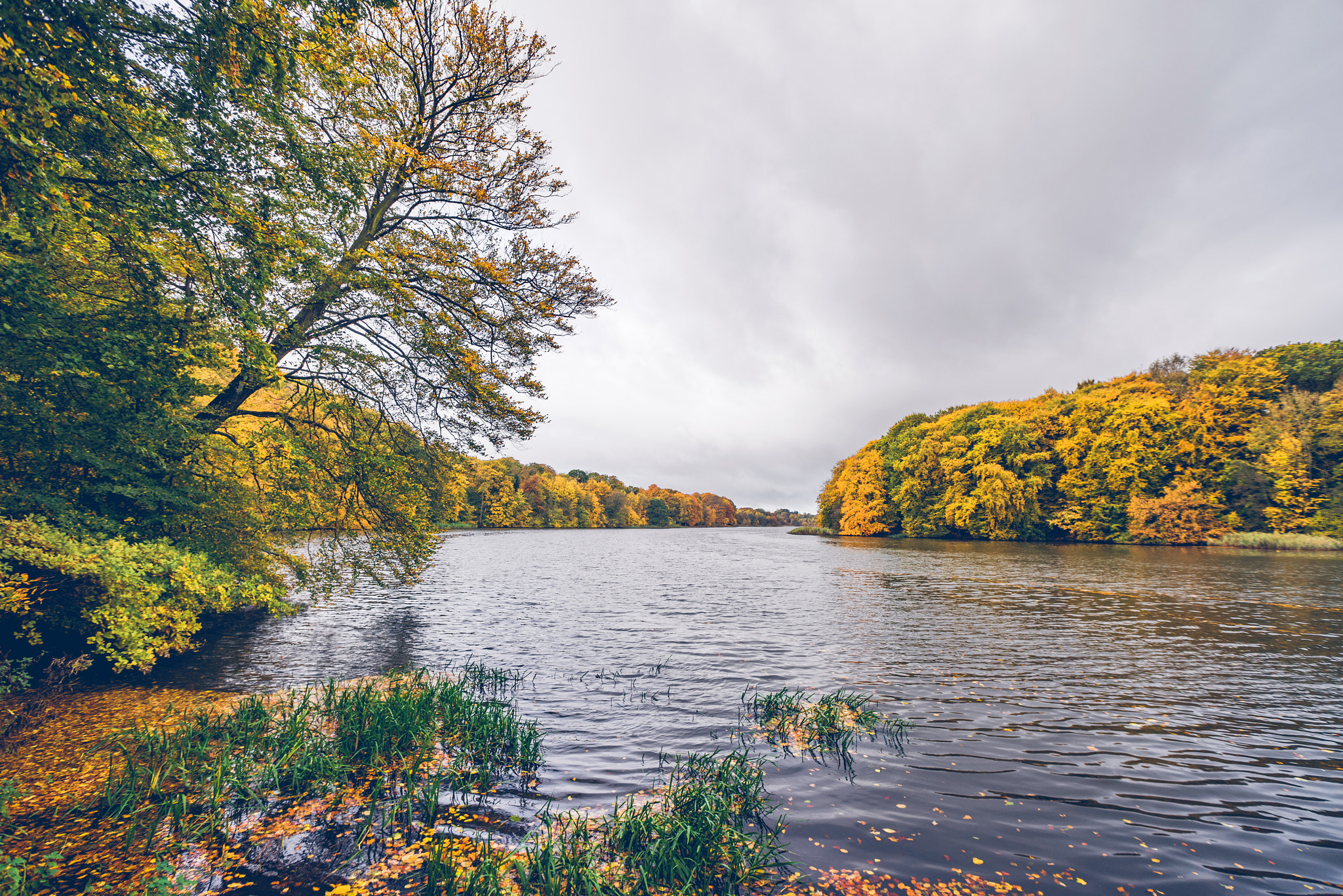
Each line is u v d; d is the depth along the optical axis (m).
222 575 10.35
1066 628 16.75
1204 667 12.59
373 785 6.79
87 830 5.68
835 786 7.02
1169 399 57.97
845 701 10.17
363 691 9.49
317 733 7.97
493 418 14.20
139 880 4.90
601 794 6.72
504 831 5.86
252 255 8.86
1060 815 6.34
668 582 29.80
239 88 7.71
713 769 7.29
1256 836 5.96
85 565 7.85
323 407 13.95
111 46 6.07
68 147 6.38
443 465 14.99
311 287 12.45
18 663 10.05
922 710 9.92
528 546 63.88
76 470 9.98
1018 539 60.75
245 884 4.90
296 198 9.95
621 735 8.70
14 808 6.08
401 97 13.66
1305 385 52.22
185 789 6.55
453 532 96.12
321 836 5.68
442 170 12.89
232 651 13.90
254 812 6.13
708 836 5.53
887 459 77.69
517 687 11.30
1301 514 46.75
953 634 16.17
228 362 10.39
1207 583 25.22
